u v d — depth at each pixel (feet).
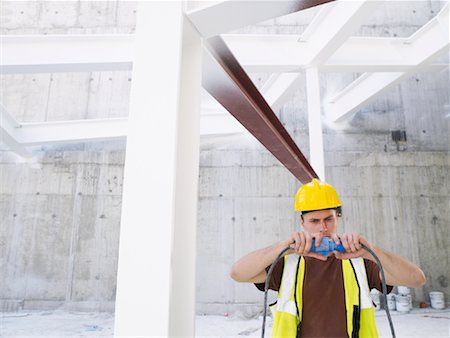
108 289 22.27
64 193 23.62
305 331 5.02
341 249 4.02
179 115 3.35
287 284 5.28
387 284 5.16
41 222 23.15
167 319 2.42
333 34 12.48
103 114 25.12
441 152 24.89
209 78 4.38
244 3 3.03
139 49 2.91
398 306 20.84
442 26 14.34
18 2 26.09
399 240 23.39
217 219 23.24
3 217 23.11
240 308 21.30
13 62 12.84
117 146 24.52
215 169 23.98
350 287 5.14
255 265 4.51
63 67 13.21
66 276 22.43
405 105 25.66
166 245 2.52
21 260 22.57
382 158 24.67
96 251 22.81
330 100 24.32
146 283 2.49
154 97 2.79
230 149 24.27
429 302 22.29
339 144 24.81
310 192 5.52
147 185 2.63
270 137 7.03
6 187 23.53
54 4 26.20
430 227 23.61
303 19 25.98
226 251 22.76
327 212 5.39
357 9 11.30
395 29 26.55
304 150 24.85
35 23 25.90
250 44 14.06
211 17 3.16
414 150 24.89
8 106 24.91
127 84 25.61
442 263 23.03
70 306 21.99
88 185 23.80
